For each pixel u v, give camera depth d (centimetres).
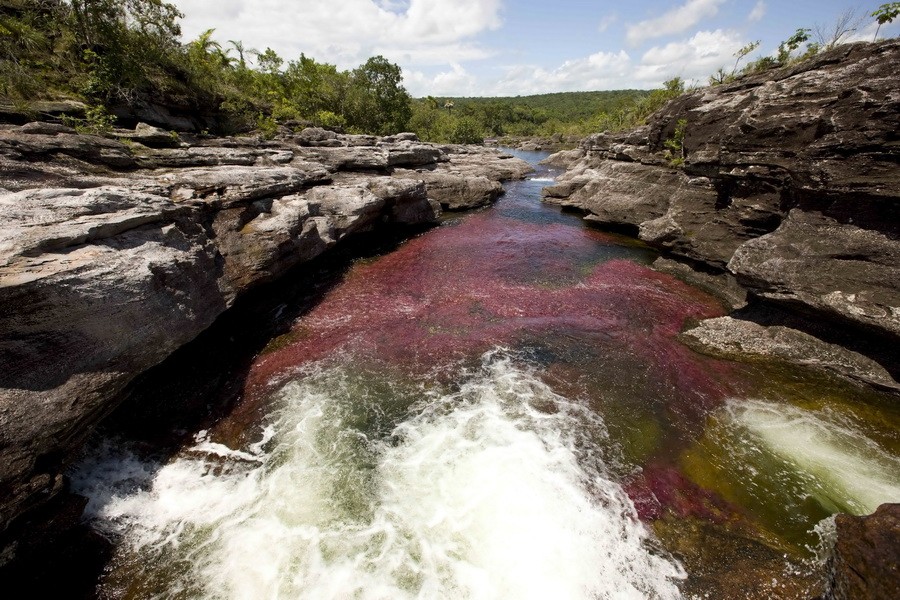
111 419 1024
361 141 4009
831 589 623
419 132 7962
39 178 1080
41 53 1869
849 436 1059
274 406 1168
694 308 1764
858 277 1239
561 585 740
